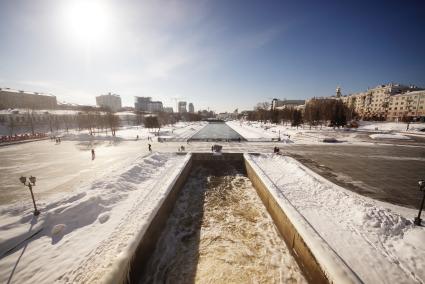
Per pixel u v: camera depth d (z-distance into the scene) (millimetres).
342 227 10445
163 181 17547
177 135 54531
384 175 19203
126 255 8336
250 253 11445
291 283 9422
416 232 9141
